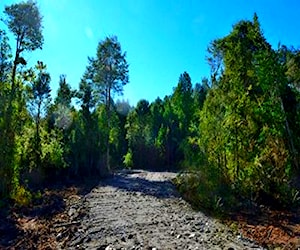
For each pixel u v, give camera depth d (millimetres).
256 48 22641
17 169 20078
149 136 63406
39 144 31094
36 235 11969
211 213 16297
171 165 60250
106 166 39750
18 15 25375
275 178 18625
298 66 25500
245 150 19359
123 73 45281
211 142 19828
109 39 44938
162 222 13617
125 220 13977
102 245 10234
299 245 11172
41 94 32031
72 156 36875
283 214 16312
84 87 41250
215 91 20812
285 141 20984
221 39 22797
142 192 23875
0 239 11859
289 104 22500
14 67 21828
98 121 41562
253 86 21391
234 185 18656
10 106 19859
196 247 10000
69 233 11867
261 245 10859
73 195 22562
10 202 18359
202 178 18781
